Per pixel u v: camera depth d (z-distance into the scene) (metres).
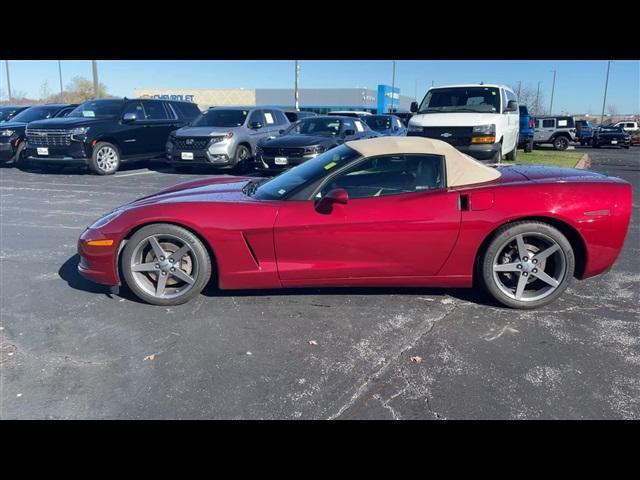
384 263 3.83
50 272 4.87
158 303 4.00
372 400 2.76
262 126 12.97
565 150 26.77
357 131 12.03
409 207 3.74
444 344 3.38
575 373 3.02
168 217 3.81
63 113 14.46
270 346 3.37
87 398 2.80
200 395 2.82
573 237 3.85
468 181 3.91
